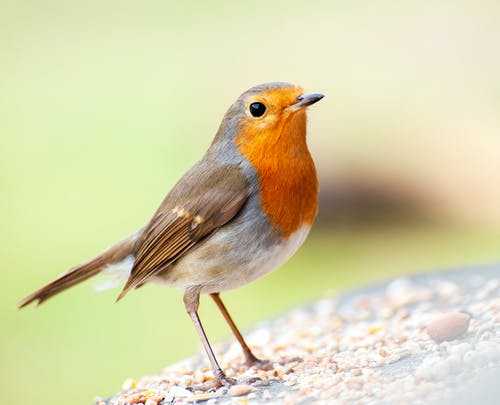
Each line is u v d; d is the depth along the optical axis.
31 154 16.83
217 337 11.40
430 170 14.62
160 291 12.78
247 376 6.07
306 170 6.13
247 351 6.50
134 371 10.95
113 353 11.32
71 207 14.84
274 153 6.09
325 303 7.98
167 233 6.42
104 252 7.14
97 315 12.25
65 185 15.58
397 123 15.76
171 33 21.73
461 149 15.21
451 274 8.08
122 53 21.30
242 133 6.23
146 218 14.21
